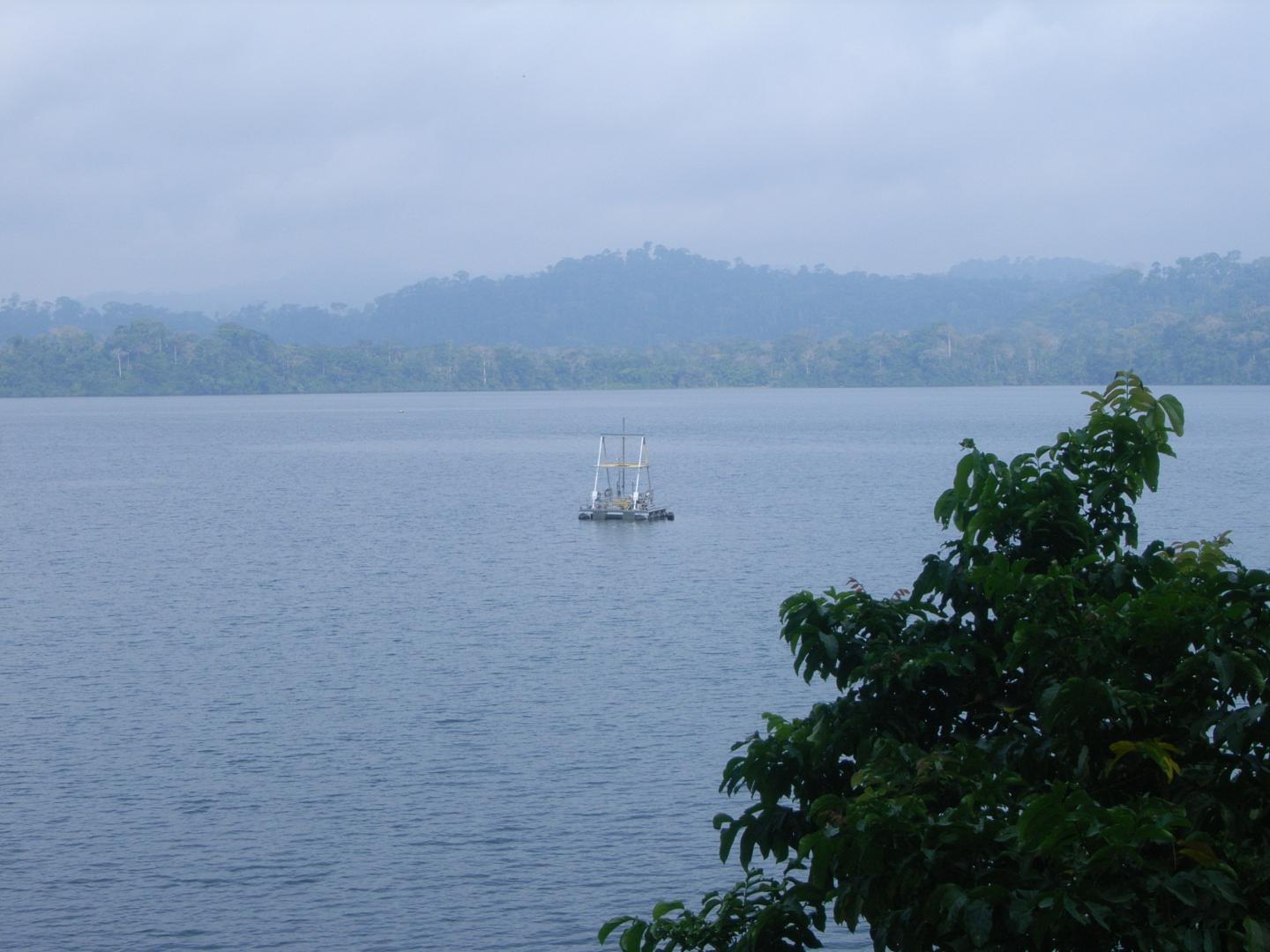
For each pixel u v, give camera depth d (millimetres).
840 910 14555
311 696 78062
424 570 129000
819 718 16703
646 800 59344
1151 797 13875
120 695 78938
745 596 111188
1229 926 12945
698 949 16906
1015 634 15336
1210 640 14648
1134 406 17688
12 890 51312
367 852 54469
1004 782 14469
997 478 16922
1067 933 13250
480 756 66000
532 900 50062
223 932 48031
